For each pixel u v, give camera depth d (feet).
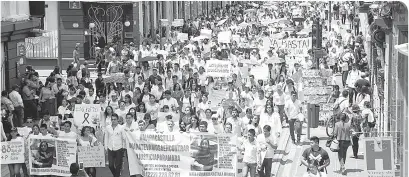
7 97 92.84
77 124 80.94
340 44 141.08
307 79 100.12
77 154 70.33
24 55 113.19
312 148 65.46
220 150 68.54
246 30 208.13
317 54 116.57
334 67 137.90
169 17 241.76
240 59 132.67
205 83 109.09
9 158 69.92
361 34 160.25
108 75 113.60
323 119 98.22
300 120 88.99
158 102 90.33
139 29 180.14
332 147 76.69
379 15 94.48
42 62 159.63
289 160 82.28
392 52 88.43
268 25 233.35
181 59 125.39
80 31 162.50
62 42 162.40
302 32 193.88
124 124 71.87
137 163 69.97
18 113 95.91
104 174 75.72
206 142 68.59
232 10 304.50
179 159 69.15
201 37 169.89
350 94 106.22
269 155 70.18
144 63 116.88
